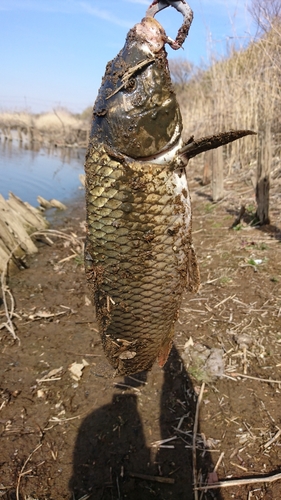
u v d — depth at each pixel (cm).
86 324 118
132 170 43
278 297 116
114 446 78
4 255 153
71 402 89
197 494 68
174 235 47
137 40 43
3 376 98
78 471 74
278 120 231
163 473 73
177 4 41
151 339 54
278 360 94
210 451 75
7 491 71
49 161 511
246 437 77
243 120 246
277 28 204
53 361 102
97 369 97
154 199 45
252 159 254
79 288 141
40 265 164
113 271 48
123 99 43
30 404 89
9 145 722
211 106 296
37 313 123
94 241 47
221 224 178
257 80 234
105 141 44
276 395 85
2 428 83
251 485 68
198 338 104
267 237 154
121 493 70
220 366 93
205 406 84
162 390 90
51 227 219
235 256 144
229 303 117
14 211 199
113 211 45
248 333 103
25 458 77
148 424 82
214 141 40
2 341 111
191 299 123
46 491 71
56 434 82
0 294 138
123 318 52
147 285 49
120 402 88
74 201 290
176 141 45
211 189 226
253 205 188
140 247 47
